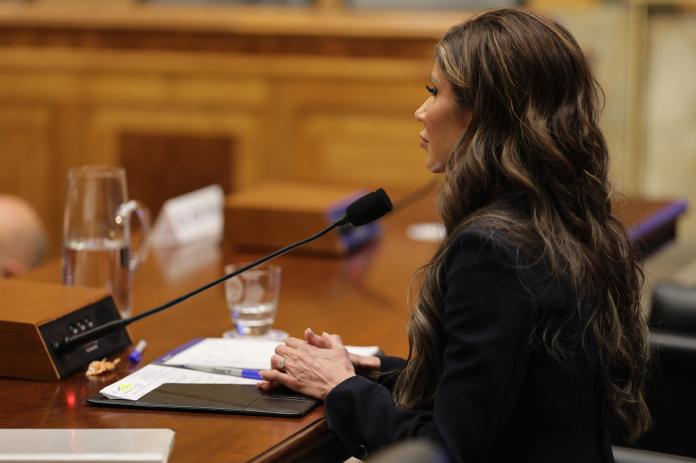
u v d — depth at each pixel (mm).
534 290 4504
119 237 6285
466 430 4426
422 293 4848
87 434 4320
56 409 4883
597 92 4930
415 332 4852
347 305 6879
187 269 7793
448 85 4902
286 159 15102
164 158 15430
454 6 15789
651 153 15758
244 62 15008
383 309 6797
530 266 4527
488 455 4512
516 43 4742
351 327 6383
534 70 4723
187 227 8695
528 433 4656
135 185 15539
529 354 4543
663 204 9773
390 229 9211
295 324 6434
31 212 9383
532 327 4500
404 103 14641
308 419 4777
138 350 5648
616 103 15469
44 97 15516
